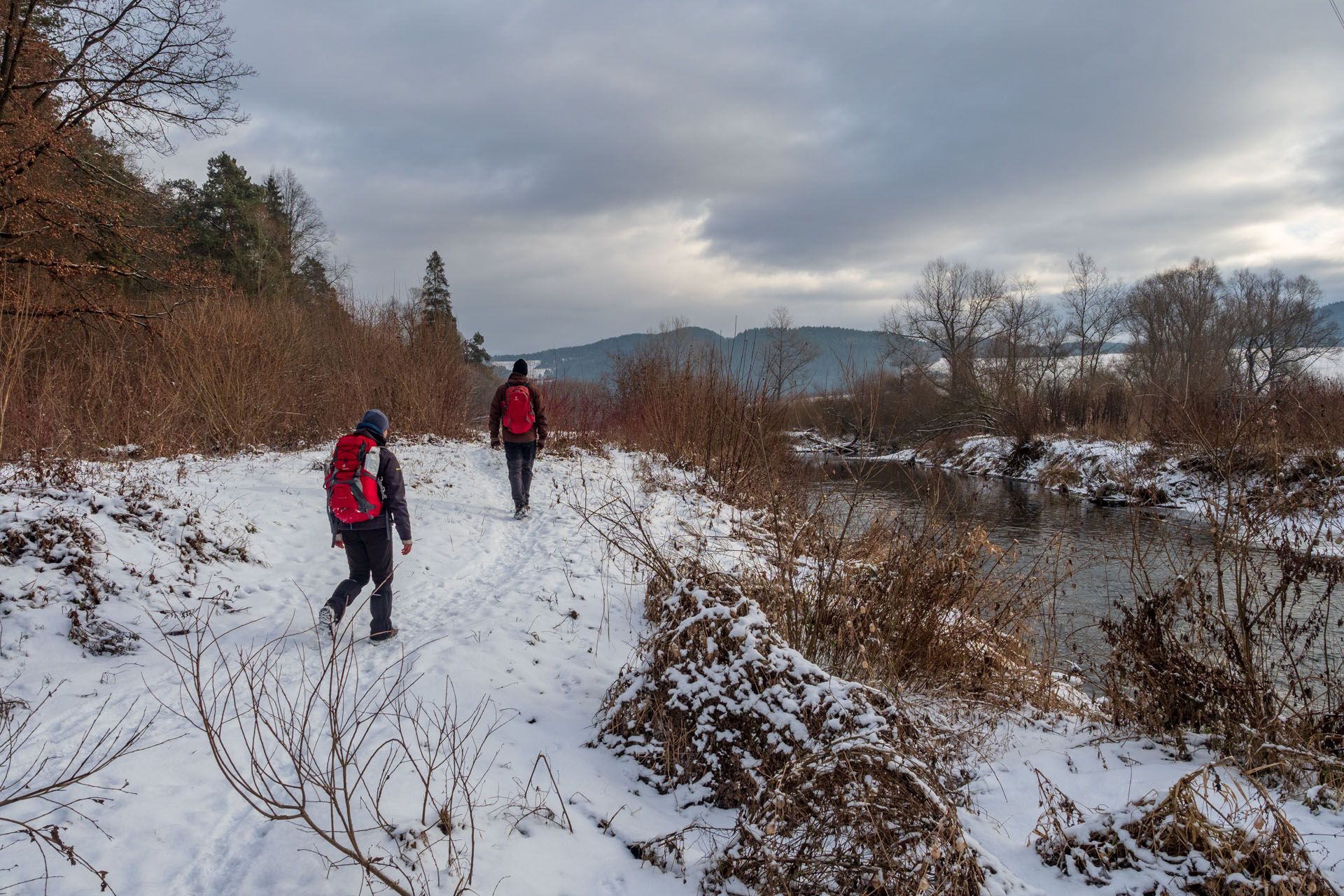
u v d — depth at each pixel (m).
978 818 3.27
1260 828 2.78
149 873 2.45
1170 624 4.54
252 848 2.63
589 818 3.03
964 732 4.14
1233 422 4.73
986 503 14.95
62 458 6.59
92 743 3.24
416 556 7.27
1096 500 16.38
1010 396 28.92
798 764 2.85
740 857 2.69
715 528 8.68
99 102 12.05
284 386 13.26
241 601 5.58
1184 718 4.32
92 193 12.71
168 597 5.21
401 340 16.67
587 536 8.07
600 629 5.30
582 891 2.57
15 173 11.42
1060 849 2.92
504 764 3.37
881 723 3.32
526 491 9.32
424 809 2.68
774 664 3.50
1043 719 4.73
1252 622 4.31
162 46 12.22
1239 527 4.39
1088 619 7.07
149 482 6.93
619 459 13.91
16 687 3.75
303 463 10.41
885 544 6.08
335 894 2.38
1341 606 6.11
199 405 11.13
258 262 31.03
